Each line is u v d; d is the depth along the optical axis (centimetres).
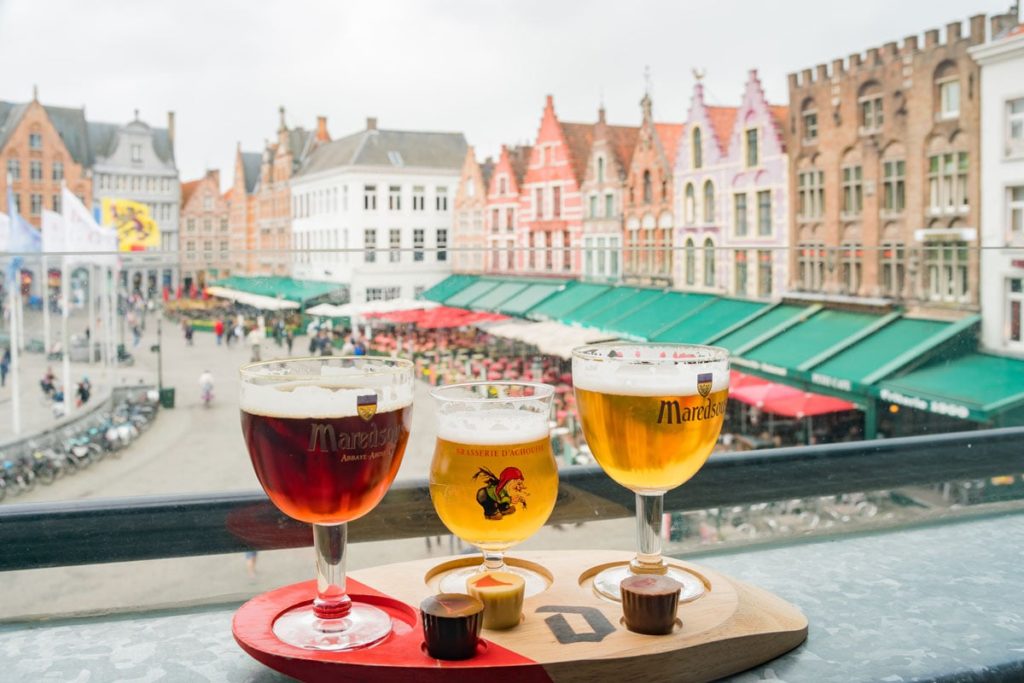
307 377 83
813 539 127
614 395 94
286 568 130
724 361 99
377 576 103
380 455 84
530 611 93
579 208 3516
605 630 87
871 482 132
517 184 3962
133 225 6116
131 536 103
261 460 84
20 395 1509
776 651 86
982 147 2077
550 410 94
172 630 94
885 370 1018
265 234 6438
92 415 1680
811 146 2517
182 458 1602
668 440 93
